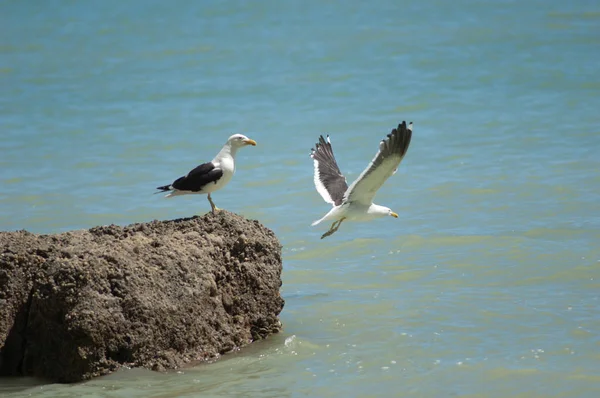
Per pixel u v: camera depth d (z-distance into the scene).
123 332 10.82
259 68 36.75
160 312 11.01
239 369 11.09
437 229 17.58
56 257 11.10
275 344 11.98
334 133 27.34
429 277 14.86
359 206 11.89
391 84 33.28
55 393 10.27
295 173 22.83
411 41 39.84
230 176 12.65
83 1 51.78
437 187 20.77
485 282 14.43
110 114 30.38
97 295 10.73
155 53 40.06
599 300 13.23
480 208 18.95
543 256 15.49
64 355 10.72
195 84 34.50
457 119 27.92
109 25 46.16
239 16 46.97
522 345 11.60
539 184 20.45
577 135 25.02
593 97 29.44
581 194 19.44
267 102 31.69
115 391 10.31
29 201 20.56
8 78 36.03
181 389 10.42
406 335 12.13
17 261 11.19
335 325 12.71
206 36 42.91
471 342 11.80
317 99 31.78
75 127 28.66
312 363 11.30
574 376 10.59
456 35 40.38
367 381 10.67
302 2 49.41
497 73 33.69
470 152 23.98
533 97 30.02
